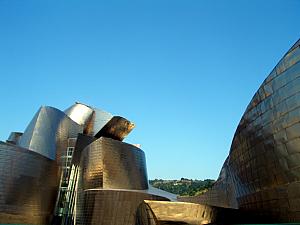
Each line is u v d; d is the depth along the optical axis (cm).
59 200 4169
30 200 3769
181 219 1347
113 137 4744
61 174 4450
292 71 1155
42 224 3888
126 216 3077
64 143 4747
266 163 1343
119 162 3828
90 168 3766
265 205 1370
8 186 3562
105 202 3231
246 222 1587
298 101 1120
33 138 4469
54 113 4819
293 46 1162
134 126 4716
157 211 1345
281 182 1232
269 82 1295
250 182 1538
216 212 1465
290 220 1170
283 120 1203
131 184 3838
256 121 1422
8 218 3478
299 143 1113
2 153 3616
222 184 2608
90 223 3269
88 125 5353
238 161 1712
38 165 3975
